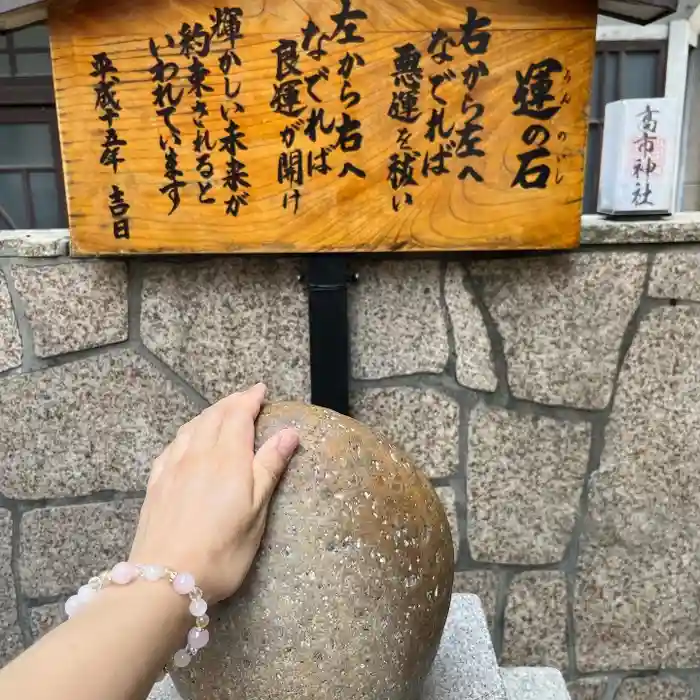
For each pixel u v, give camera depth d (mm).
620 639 1285
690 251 1118
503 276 1140
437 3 970
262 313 1168
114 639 471
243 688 635
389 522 651
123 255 1101
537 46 984
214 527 571
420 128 1015
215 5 978
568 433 1197
